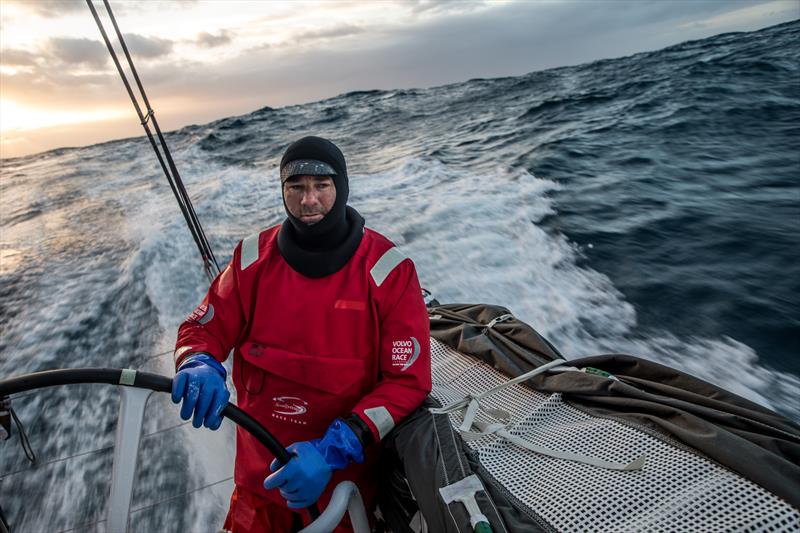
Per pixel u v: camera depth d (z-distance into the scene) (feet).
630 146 26.50
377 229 18.57
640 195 19.43
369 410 4.37
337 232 4.62
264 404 4.92
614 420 4.38
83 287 17.02
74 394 10.52
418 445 4.23
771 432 3.84
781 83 34.55
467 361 6.04
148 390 3.83
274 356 4.75
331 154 4.38
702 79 39.99
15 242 25.31
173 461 8.17
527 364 5.53
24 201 38.60
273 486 4.02
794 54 42.50
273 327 4.76
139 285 16.10
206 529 6.83
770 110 29.25
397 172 27.53
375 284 4.64
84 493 7.84
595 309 12.32
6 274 19.63
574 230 16.80
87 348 12.89
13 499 7.89
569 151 26.53
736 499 3.29
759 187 19.04
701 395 4.57
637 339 11.05
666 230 16.10
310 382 4.73
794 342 10.34
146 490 7.64
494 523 3.44
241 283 4.90
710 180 20.44
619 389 4.70
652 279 13.29
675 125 29.22
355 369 4.72
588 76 59.77
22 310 15.94
